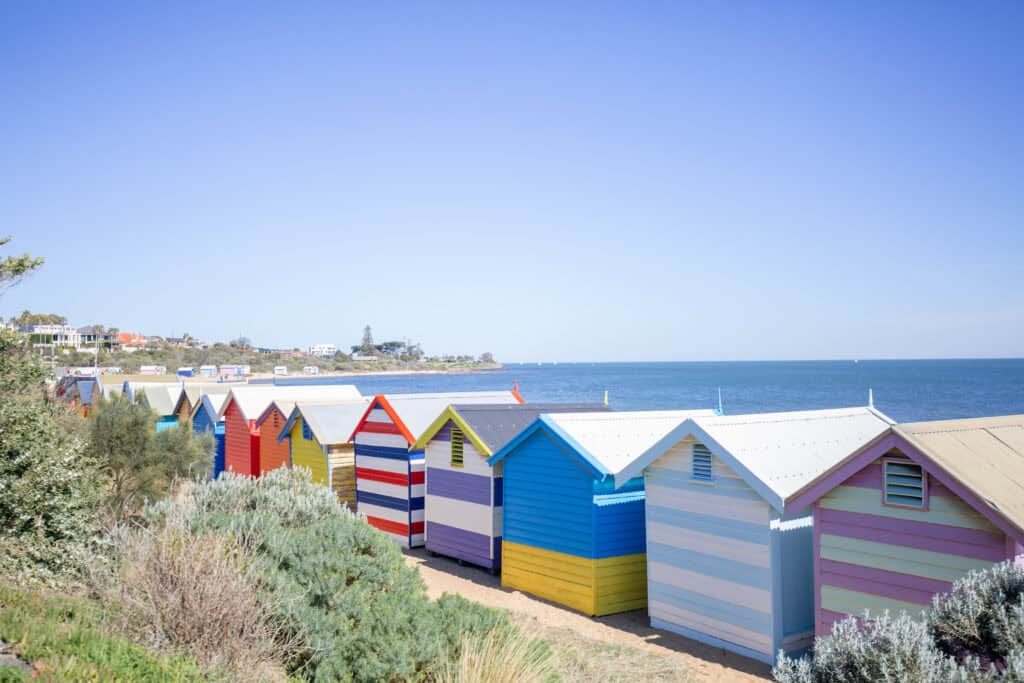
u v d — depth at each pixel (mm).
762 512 12148
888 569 10438
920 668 6918
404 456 20984
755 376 173250
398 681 8781
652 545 14086
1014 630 6961
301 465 25422
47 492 11820
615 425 16578
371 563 10734
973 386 106625
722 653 12492
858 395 91500
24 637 7527
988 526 9406
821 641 8211
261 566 10102
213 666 8242
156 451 20703
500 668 8750
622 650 12328
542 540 16125
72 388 41594
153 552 9508
